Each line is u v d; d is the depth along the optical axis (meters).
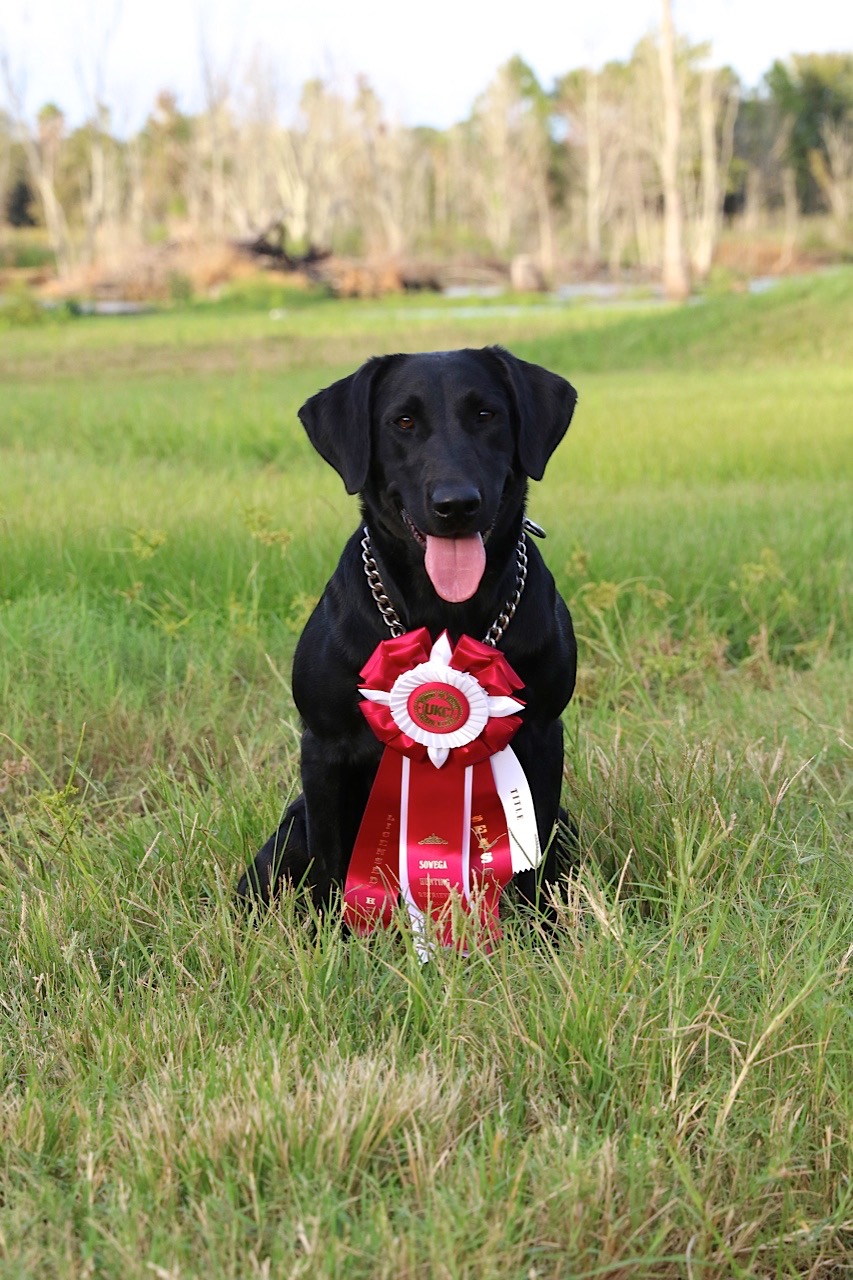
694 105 68.31
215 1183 2.21
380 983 2.93
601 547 6.59
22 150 81.19
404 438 3.31
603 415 12.55
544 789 3.40
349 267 55.62
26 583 6.23
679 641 5.73
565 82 93.12
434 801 3.31
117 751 4.61
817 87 88.69
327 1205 2.14
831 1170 2.35
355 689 3.31
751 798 3.78
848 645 5.71
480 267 64.19
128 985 2.96
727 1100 2.34
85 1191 2.23
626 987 2.61
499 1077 2.57
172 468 9.95
